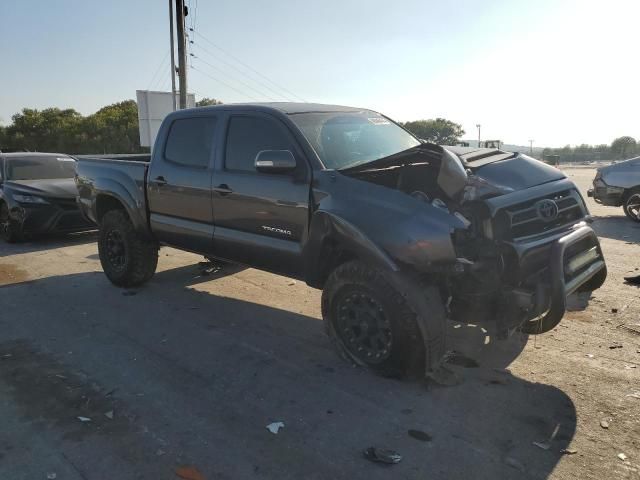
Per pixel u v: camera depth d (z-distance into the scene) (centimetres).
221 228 487
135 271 608
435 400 350
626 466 278
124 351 439
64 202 922
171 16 2072
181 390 369
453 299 373
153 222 566
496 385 370
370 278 361
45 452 295
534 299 355
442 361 394
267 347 447
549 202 392
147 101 2167
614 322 486
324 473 275
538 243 371
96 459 289
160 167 545
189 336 473
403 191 380
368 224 361
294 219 416
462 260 338
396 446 298
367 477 271
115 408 344
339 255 405
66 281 669
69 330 490
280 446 300
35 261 794
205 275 689
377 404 346
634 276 617
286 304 566
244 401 353
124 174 593
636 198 1135
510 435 308
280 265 441
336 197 384
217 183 479
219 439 307
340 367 404
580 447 295
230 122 480
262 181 438
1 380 386
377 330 373
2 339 468
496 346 439
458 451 293
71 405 348
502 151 475
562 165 5894
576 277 391
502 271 362
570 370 391
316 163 406
